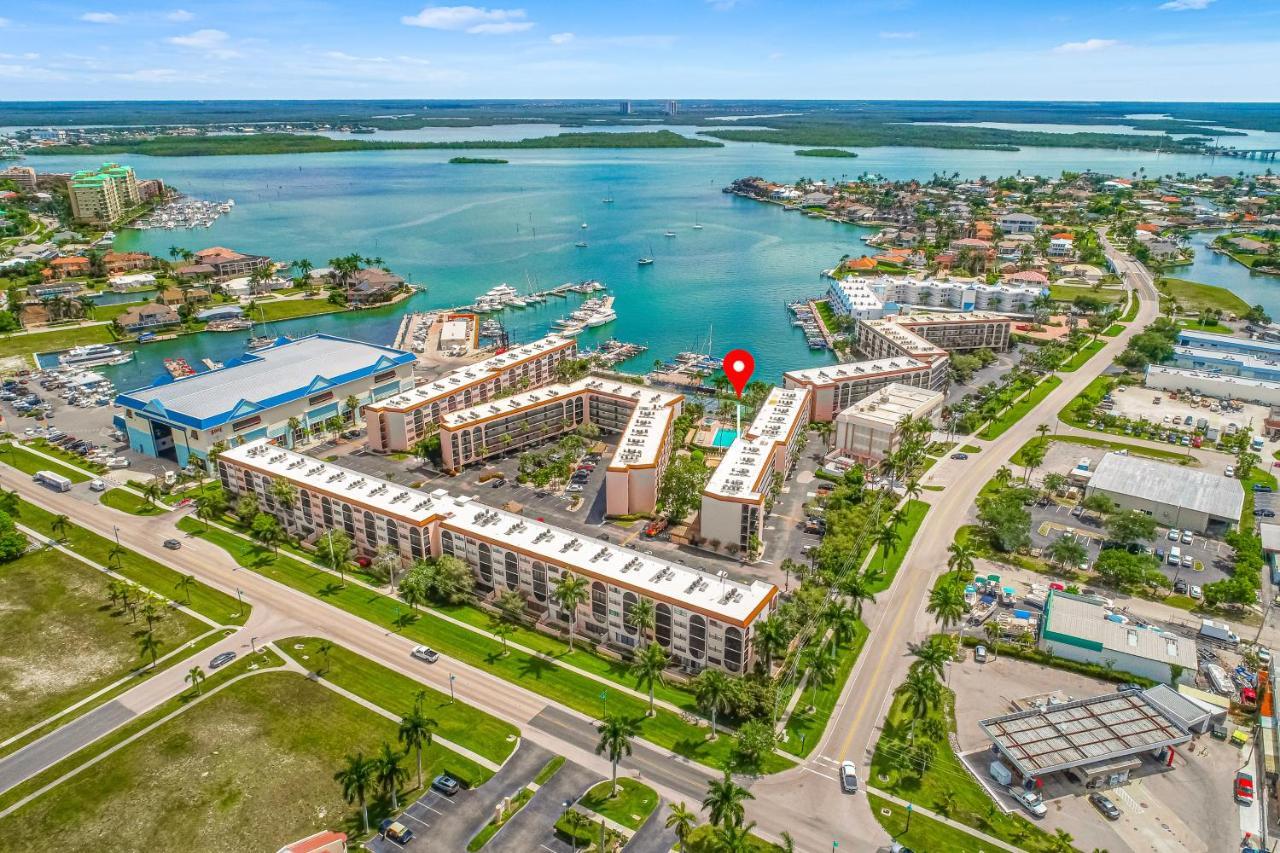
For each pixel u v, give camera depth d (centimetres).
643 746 15250
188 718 15862
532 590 19500
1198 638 18350
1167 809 13900
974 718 16000
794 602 18512
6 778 14450
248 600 19762
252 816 13688
